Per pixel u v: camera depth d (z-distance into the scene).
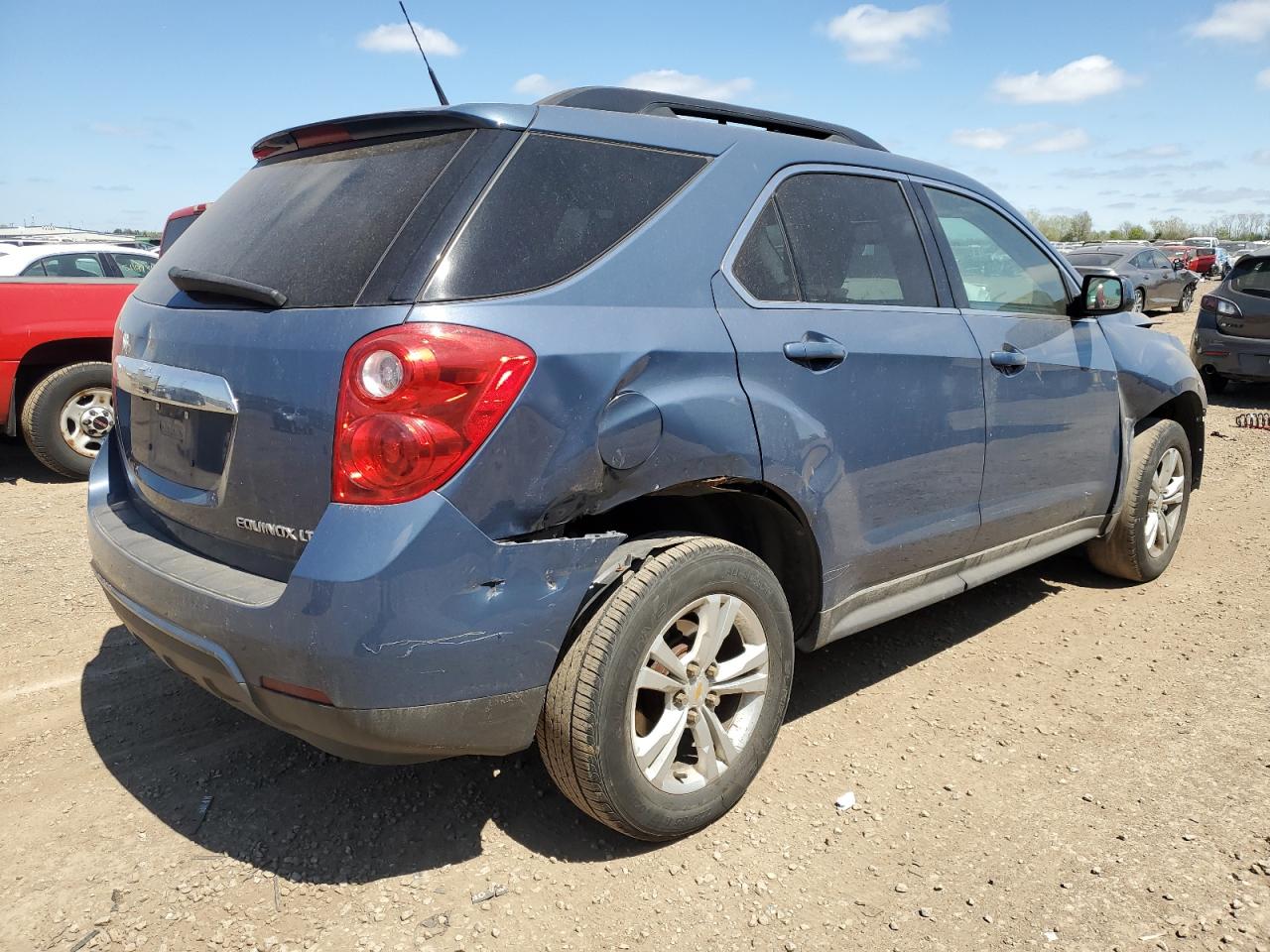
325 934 2.27
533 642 2.21
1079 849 2.57
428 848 2.59
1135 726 3.25
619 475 2.31
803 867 2.53
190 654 2.31
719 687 2.62
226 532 2.37
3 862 2.51
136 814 2.73
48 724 3.22
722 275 2.64
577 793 2.41
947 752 3.10
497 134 2.37
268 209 2.60
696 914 2.35
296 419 2.15
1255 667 3.68
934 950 2.22
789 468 2.69
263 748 3.09
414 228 2.21
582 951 2.22
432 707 2.11
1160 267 21.22
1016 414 3.56
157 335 2.60
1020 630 4.12
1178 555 5.12
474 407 2.07
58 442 6.58
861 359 2.91
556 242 2.34
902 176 3.38
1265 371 9.92
